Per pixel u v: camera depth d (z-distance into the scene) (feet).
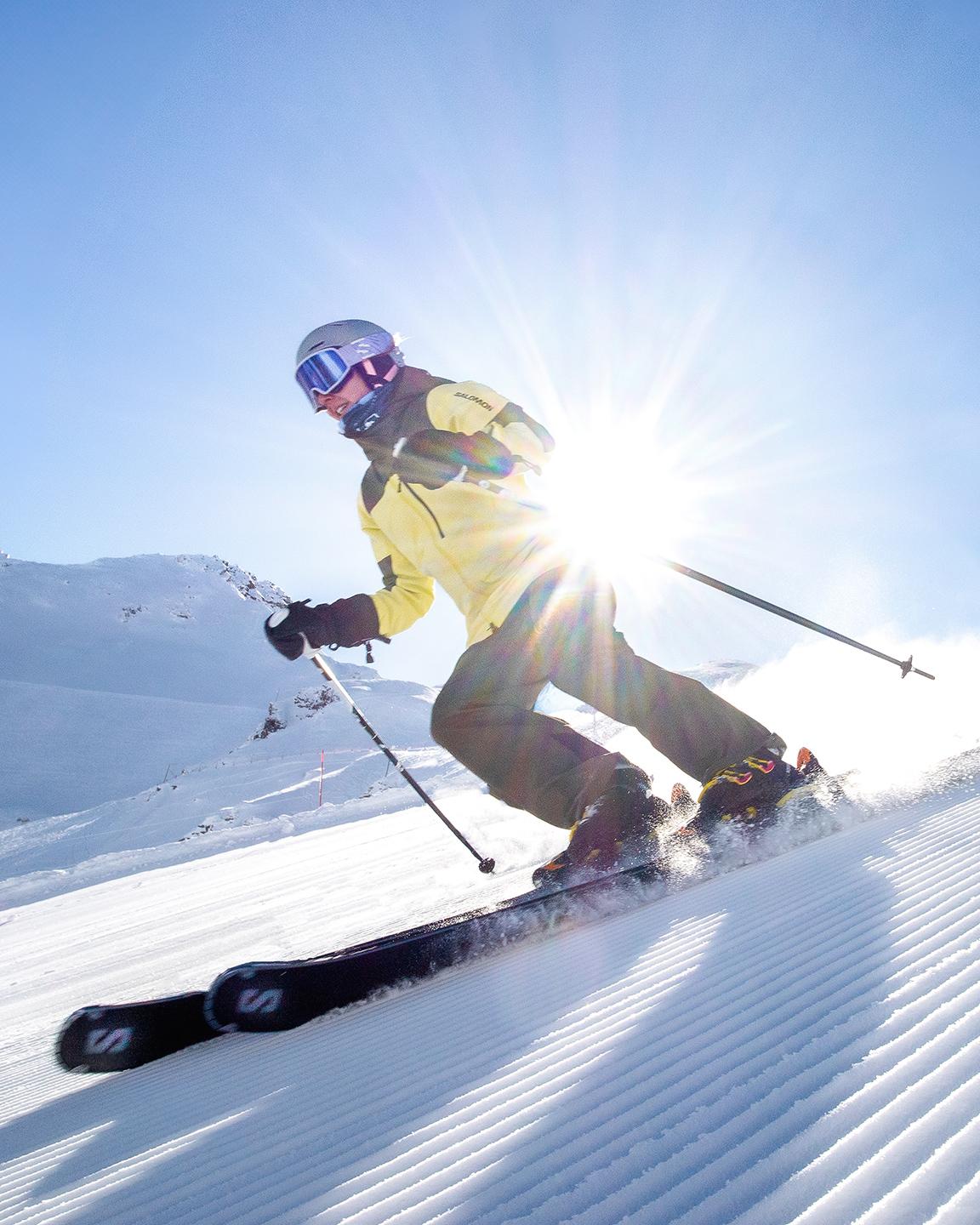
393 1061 4.58
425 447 8.77
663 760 25.61
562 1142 2.92
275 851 33.27
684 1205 2.32
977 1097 2.46
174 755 225.97
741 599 9.37
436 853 20.92
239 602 436.76
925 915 4.42
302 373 9.50
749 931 5.04
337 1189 3.06
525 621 8.63
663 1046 3.56
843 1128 2.49
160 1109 4.87
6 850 77.10
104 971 14.37
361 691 164.86
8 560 442.09
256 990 6.09
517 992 5.19
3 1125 5.53
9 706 247.91
